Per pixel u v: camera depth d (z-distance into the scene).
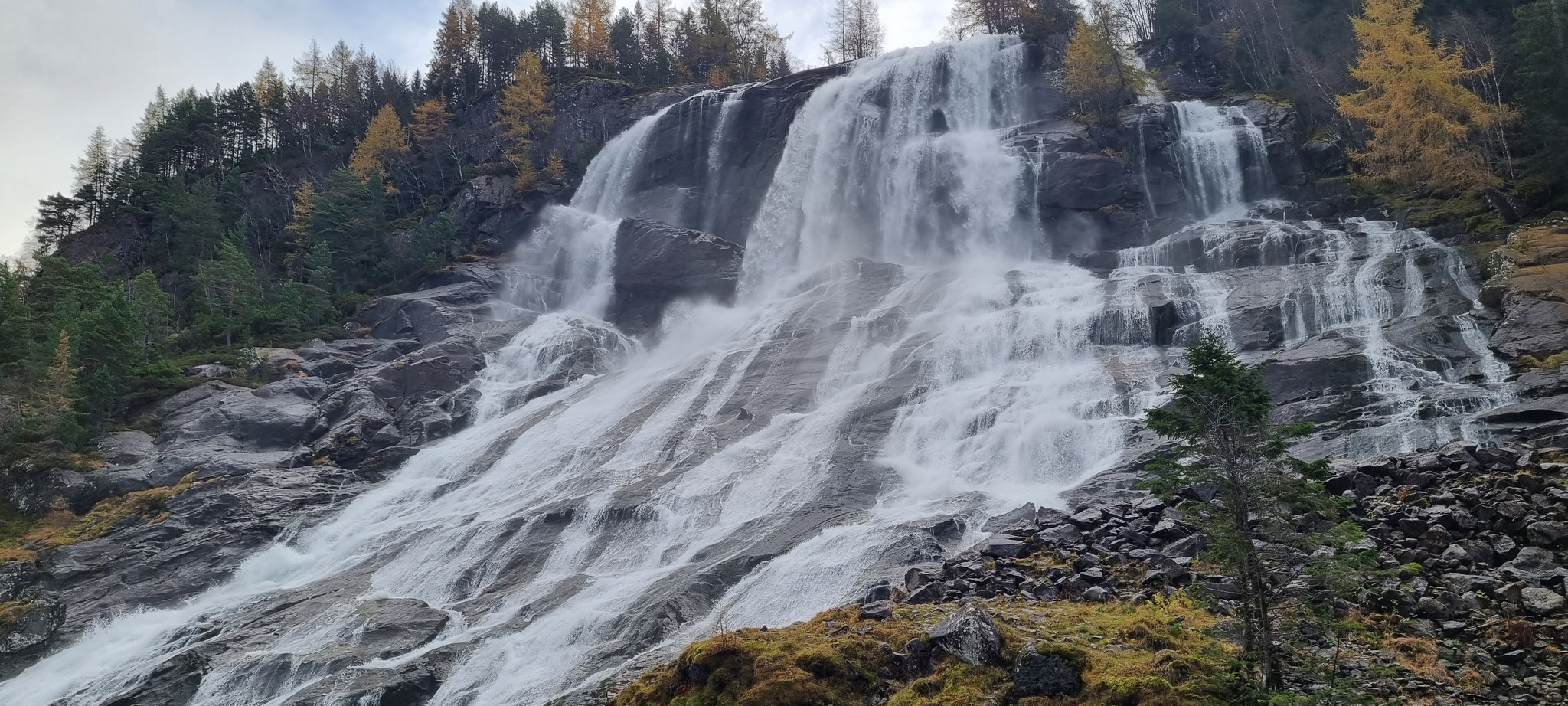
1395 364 32.53
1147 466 16.09
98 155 117.50
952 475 34.25
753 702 16.50
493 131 99.69
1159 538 22.77
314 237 83.69
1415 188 54.03
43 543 42.91
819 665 17.08
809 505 32.66
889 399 40.59
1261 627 14.70
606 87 98.19
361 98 119.38
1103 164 62.16
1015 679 15.84
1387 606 17.83
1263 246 47.97
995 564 23.02
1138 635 17.16
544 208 86.38
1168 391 34.75
